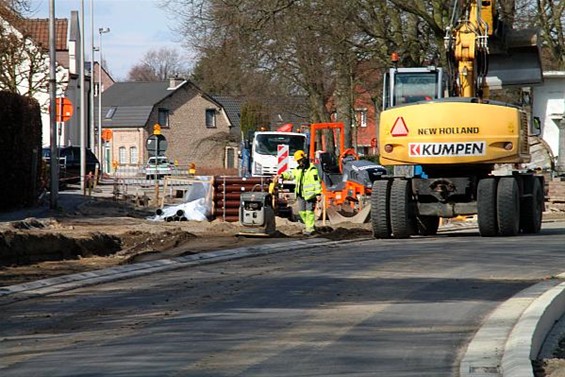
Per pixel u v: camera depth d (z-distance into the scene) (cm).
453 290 3659
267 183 8344
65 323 3170
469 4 6438
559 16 12300
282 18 10569
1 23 10362
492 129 5775
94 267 4709
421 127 5856
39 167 8838
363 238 6050
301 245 5459
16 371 2477
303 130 13988
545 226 7494
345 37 10962
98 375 2403
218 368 2461
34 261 5112
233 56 11394
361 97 14950
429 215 6069
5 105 7600
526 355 2470
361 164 9175
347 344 2736
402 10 10900
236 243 5531
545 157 10794
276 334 2884
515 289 3678
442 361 2536
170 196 10650
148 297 3644
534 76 6912
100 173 15888
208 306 3384
